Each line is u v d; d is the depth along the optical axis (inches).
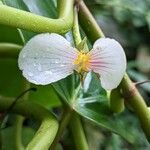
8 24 4.8
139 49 18.0
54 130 5.5
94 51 5.2
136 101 6.1
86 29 6.1
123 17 14.9
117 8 13.5
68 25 5.2
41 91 8.0
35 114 5.9
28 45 4.9
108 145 12.5
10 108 6.2
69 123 6.7
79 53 5.1
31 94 8.1
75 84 6.4
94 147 12.1
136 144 13.3
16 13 4.8
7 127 7.7
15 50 6.8
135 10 13.2
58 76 5.1
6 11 4.8
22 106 6.1
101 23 15.9
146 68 16.3
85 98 6.7
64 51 5.1
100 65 5.2
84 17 6.0
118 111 6.6
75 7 5.8
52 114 5.8
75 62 5.2
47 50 5.0
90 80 6.9
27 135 7.9
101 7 12.6
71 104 6.3
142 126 6.1
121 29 16.8
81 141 6.7
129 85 6.1
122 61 5.1
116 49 5.1
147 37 18.1
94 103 6.6
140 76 14.3
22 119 7.2
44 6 6.3
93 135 12.1
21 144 7.3
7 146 7.7
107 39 5.1
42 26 5.0
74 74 6.4
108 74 5.2
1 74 8.0
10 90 8.2
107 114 6.6
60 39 5.0
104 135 12.4
